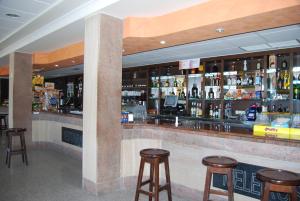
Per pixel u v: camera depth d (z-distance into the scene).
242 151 2.93
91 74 3.63
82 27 4.29
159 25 3.86
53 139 6.59
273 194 2.76
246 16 2.95
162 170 3.85
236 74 6.05
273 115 4.48
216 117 6.39
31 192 3.59
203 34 3.77
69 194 3.55
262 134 2.95
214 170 2.59
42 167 4.91
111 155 3.69
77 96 12.21
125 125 3.90
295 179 2.08
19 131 5.12
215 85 6.48
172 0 3.26
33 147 6.72
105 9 3.50
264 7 2.80
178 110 7.12
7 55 6.96
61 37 5.00
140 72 8.44
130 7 3.46
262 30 3.71
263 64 5.51
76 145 5.61
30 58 6.74
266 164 2.83
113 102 3.71
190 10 3.49
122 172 3.88
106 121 3.63
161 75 7.79
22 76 6.57
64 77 13.13
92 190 3.58
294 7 2.64
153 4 3.37
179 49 5.35
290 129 2.86
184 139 3.47
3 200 3.29
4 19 4.41
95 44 3.59
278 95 5.34
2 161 5.32
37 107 7.08
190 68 6.64
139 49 4.99
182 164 3.62
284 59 5.38
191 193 3.50
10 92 6.54
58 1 3.59
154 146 3.94
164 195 3.62
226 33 3.71
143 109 5.38
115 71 3.75
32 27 4.83
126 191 3.74
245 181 2.99
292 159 2.57
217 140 3.14
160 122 4.39
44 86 8.12
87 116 3.70
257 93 5.61
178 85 7.36
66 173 4.53
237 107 6.17
